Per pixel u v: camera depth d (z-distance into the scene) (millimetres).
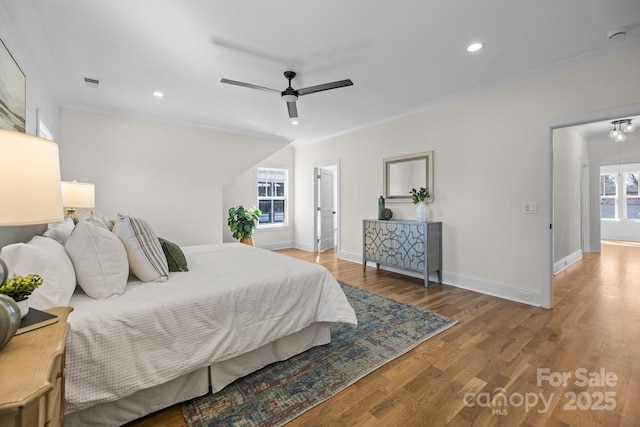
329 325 2285
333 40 2418
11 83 1930
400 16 2109
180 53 2613
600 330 2482
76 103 3846
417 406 1596
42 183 940
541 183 3053
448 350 2182
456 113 3756
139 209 4461
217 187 5172
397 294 3512
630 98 2516
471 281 3662
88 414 1335
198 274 2037
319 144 6160
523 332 2465
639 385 1747
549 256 3018
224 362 1734
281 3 1963
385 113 4348
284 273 2061
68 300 1359
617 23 2186
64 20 2109
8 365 732
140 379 1378
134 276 1947
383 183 4738
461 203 3730
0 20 1777
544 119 3018
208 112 4266
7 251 1201
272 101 3811
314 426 1458
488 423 1469
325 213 6805
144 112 4254
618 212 7953
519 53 2629
